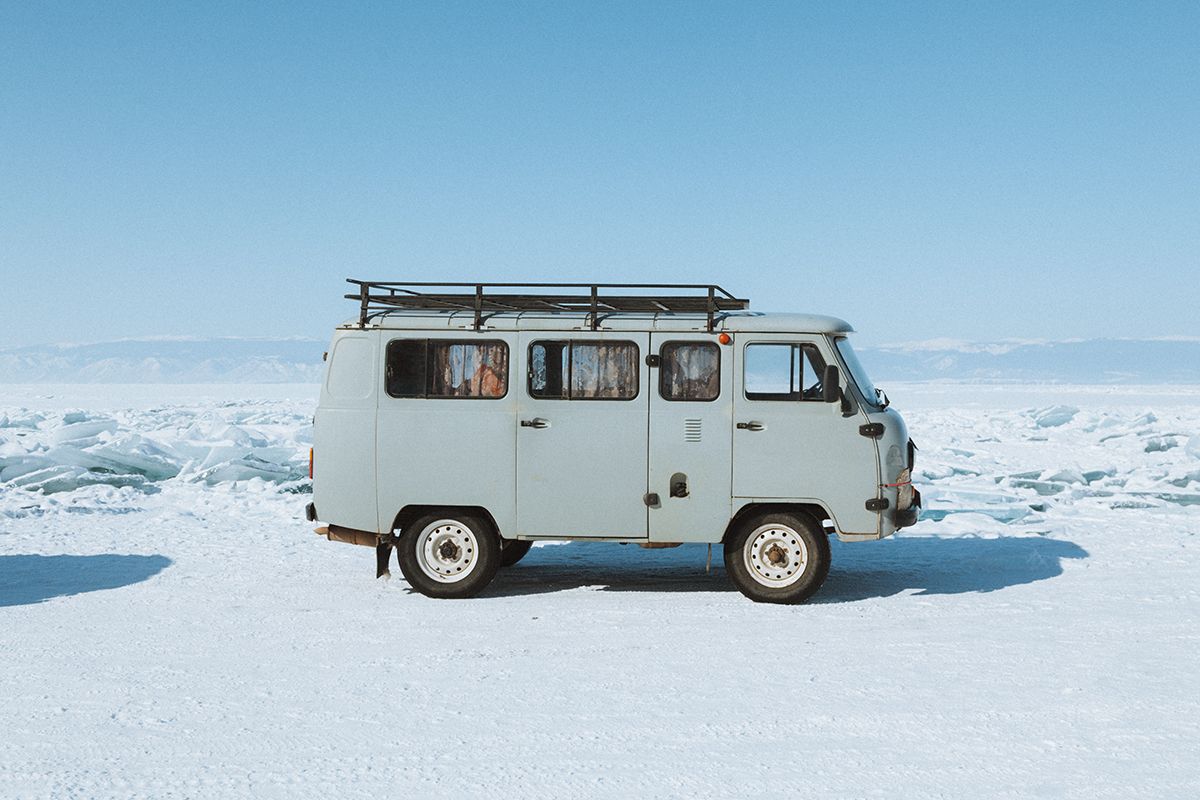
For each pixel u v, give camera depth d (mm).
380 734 4844
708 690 5547
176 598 8164
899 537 11484
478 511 8250
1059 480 16219
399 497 8164
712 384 8016
